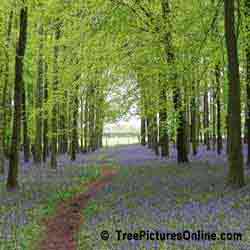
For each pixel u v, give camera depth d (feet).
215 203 40.32
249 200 41.27
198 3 68.74
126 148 200.13
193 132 114.73
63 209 48.60
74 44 71.92
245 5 64.80
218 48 69.92
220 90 88.74
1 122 93.25
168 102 76.33
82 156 151.02
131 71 75.51
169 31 68.59
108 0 68.23
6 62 84.94
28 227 38.47
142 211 39.58
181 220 35.14
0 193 56.90
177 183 55.67
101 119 83.30
